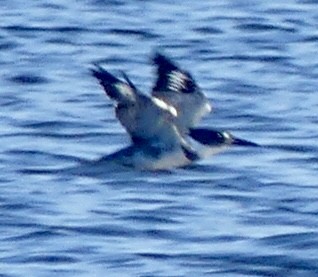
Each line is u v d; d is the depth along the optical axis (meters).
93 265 19.02
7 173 22.25
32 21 31.92
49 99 26.42
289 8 33.03
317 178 22.20
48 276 18.66
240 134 24.50
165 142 19.62
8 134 24.27
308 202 21.25
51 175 22.06
